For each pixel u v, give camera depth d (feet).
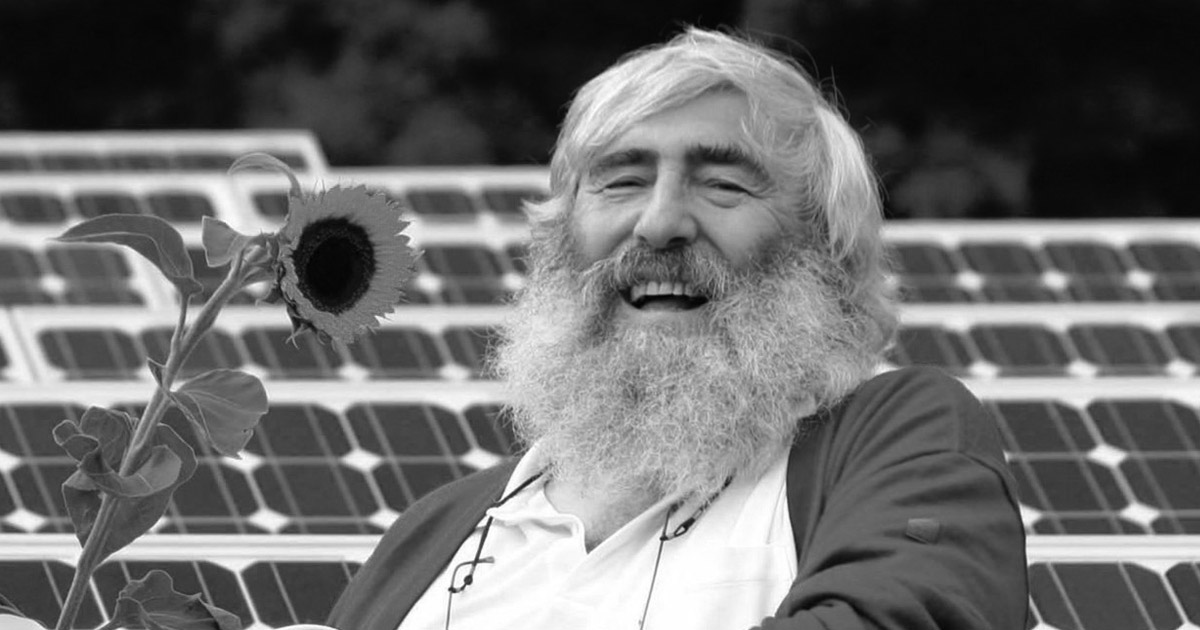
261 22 107.76
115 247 50.31
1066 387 33.83
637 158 25.21
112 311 40.40
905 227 48.78
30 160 62.75
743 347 24.61
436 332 40.83
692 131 24.99
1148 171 104.58
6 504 31.76
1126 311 42.04
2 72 114.73
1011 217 100.58
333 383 33.86
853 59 103.14
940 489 22.36
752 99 25.27
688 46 25.73
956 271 47.44
